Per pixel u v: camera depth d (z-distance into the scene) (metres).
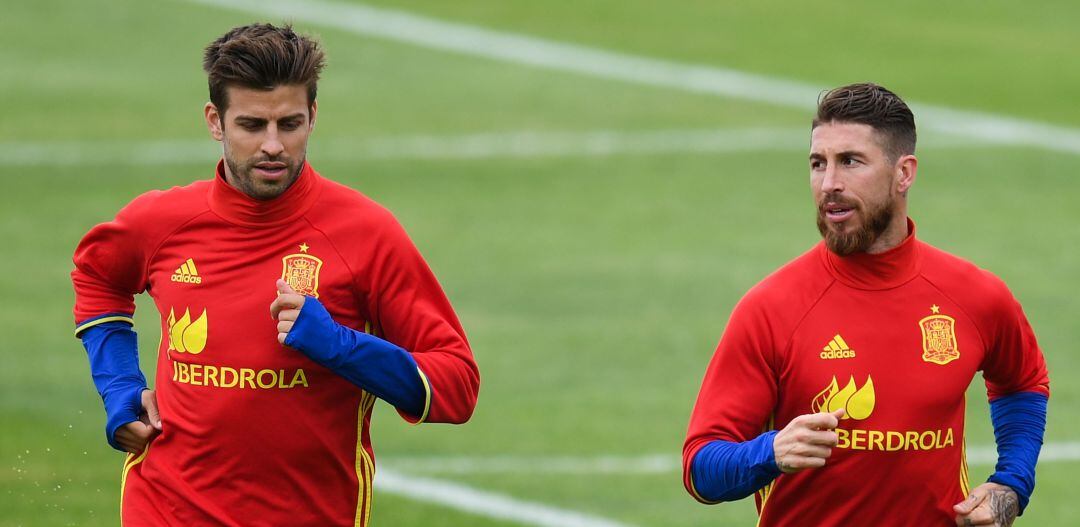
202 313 17.66
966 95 72.31
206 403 17.61
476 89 72.38
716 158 63.62
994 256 51.97
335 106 69.44
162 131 66.06
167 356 18.03
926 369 17.20
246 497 17.64
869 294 17.33
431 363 17.38
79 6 81.88
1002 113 69.81
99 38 77.69
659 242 53.38
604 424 36.62
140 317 44.62
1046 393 18.45
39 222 54.78
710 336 43.84
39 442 33.31
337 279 17.62
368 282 17.73
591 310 46.06
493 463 33.81
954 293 17.48
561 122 68.25
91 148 63.59
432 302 18.00
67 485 30.47
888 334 17.23
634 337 43.59
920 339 17.27
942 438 17.30
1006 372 18.11
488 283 48.78
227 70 16.80
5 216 55.28
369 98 70.75
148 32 78.81
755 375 17.31
